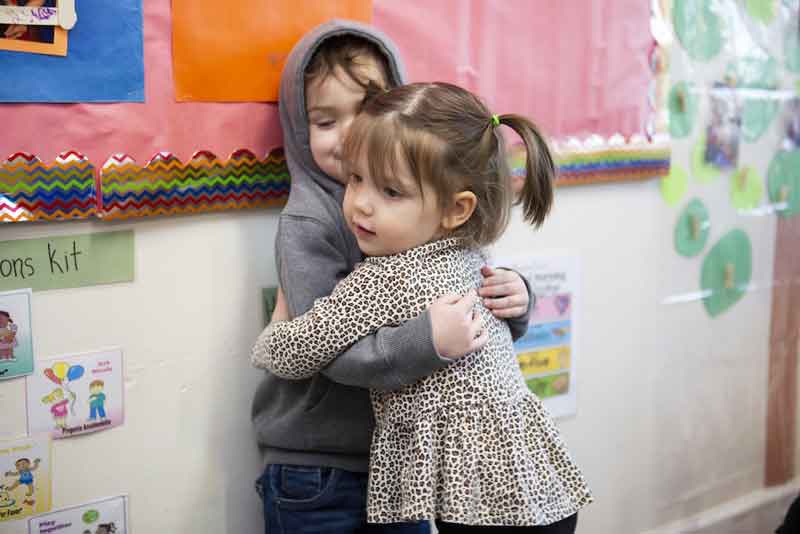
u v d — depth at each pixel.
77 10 0.98
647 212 1.63
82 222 1.04
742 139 1.75
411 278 0.96
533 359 1.53
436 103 0.94
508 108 1.39
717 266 1.78
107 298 1.08
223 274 1.16
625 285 1.63
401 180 0.93
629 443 1.71
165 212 1.08
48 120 0.99
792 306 1.94
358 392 1.10
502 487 0.96
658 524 1.79
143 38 1.04
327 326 0.96
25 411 1.04
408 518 0.94
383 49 1.07
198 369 1.17
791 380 1.98
